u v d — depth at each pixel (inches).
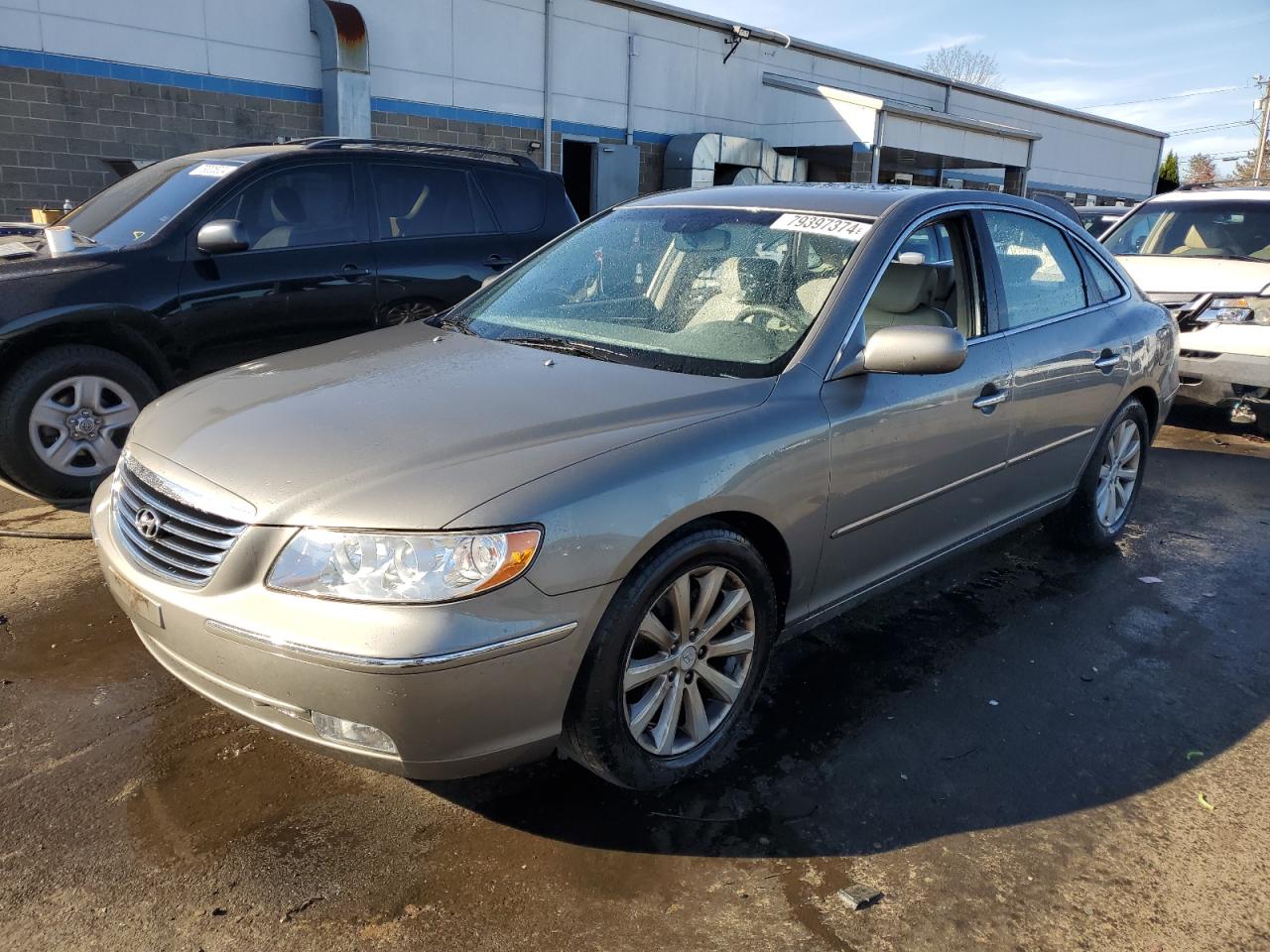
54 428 186.9
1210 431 297.4
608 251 145.8
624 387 108.5
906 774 112.2
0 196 459.2
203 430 102.9
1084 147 1269.7
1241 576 177.0
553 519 87.4
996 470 145.5
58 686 124.6
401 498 86.4
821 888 93.0
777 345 118.4
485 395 105.8
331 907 88.0
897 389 123.0
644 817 102.6
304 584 85.2
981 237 146.5
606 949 84.4
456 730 85.7
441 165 251.0
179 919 86.1
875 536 125.3
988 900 92.2
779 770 112.1
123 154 489.7
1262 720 127.7
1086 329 164.1
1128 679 137.3
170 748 112.0
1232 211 319.6
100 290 187.3
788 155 837.2
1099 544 183.6
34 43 454.0
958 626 152.8
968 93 1055.6
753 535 111.9
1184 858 99.5
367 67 547.5
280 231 219.3
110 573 101.9
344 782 106.8
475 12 610.9
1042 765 115.4
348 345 133.4
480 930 86.0
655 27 719.7
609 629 93.0
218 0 506.9
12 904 87.1
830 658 140.2
